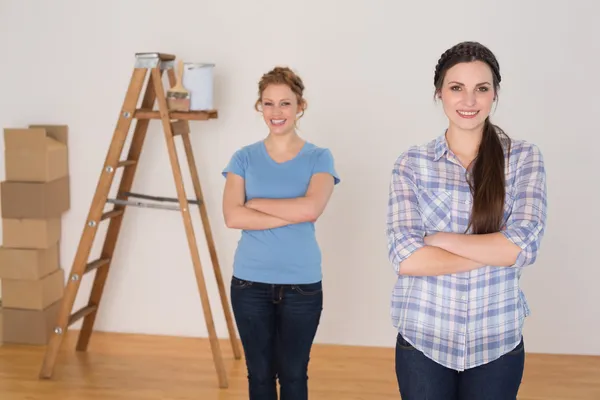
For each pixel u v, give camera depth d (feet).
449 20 11.88
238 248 8.51
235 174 8.70
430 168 6.28
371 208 12.42
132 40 12.45
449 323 6.01
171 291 13.01
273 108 8.53
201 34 12.31
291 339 8.23
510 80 11.93
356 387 10.78
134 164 11.82
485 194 6.00
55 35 12.59
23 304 12.26
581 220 12.16
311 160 8.65
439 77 6.21
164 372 11.28
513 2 11.76
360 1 11.96
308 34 12.12
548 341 12.45
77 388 10.57
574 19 11.70
